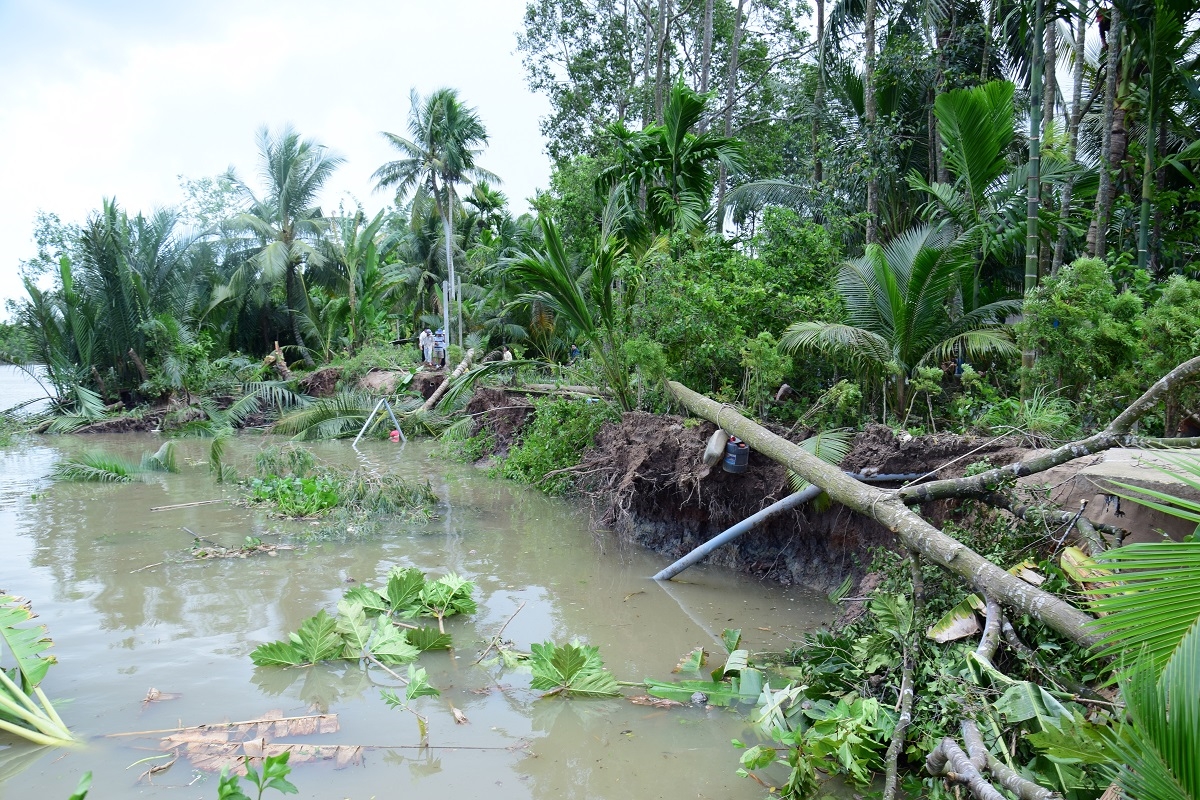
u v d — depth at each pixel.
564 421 11.31
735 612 6.30
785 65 21.62
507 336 27.09
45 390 21.94
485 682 4.91
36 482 12.33
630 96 24.75
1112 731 2.48
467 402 16.70
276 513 9.63
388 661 5.19
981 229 9.20
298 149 29.45
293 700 4.60
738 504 7.50
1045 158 11.17
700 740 4.19
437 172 26.36
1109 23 10.18
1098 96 12.76
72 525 9.12
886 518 4.83
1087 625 2.59
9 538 8.47
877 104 13.91
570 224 21.50
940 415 8.26
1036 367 7.19
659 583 7.07
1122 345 6.64
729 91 19.89
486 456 14.24
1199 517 2.42
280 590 6.65
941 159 12.47
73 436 19.34
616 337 9.96
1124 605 2.46
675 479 7.89
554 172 25.86
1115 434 4.27
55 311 21.95
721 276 9.88
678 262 10.10
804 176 16.03
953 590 4.49
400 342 28.92
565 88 27.34
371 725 4.30
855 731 3.66
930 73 13.02
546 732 4.25
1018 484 5.09
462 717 4.40
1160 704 2.14
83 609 6.15
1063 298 6.99
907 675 3.85
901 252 8.62
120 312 21.81
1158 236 10.71
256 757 3.90
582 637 5.73
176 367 21.33
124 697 4.60
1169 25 8.89
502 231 29.11
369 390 20.53
